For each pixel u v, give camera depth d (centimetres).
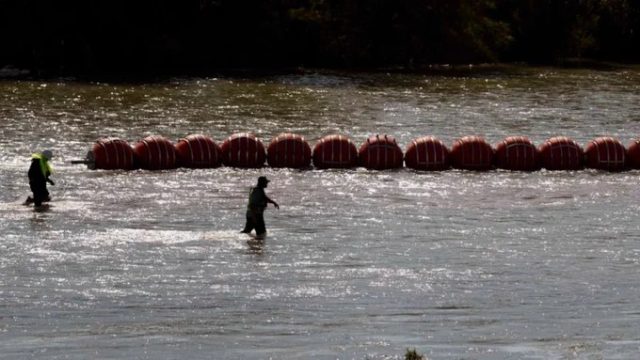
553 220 13325
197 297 9844
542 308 9606
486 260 11331
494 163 16875
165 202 13875
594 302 9819
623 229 12900
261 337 8669
